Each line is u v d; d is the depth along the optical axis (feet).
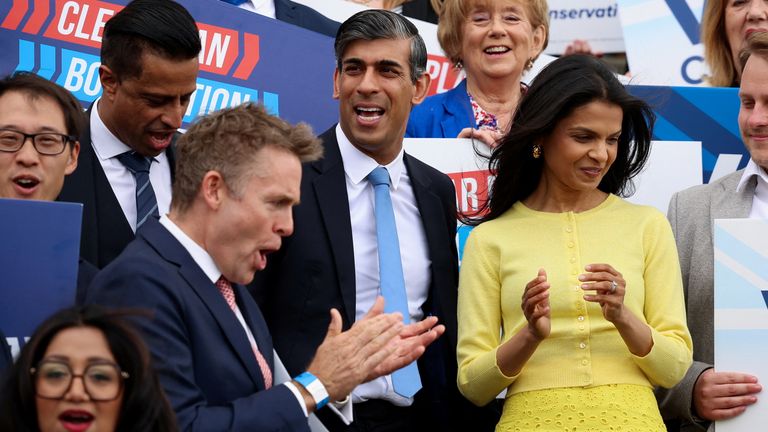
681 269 18.97
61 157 16.16
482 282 17.21
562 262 16.84
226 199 14.30
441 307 18.39
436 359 18.33
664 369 16.12
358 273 18.07
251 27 21.68
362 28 18.34
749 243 17.08
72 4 20.33
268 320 17.67
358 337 14.58
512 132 17.42
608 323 16.49
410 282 18.42
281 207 14.46
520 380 16.57
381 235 18.16
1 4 19.84
